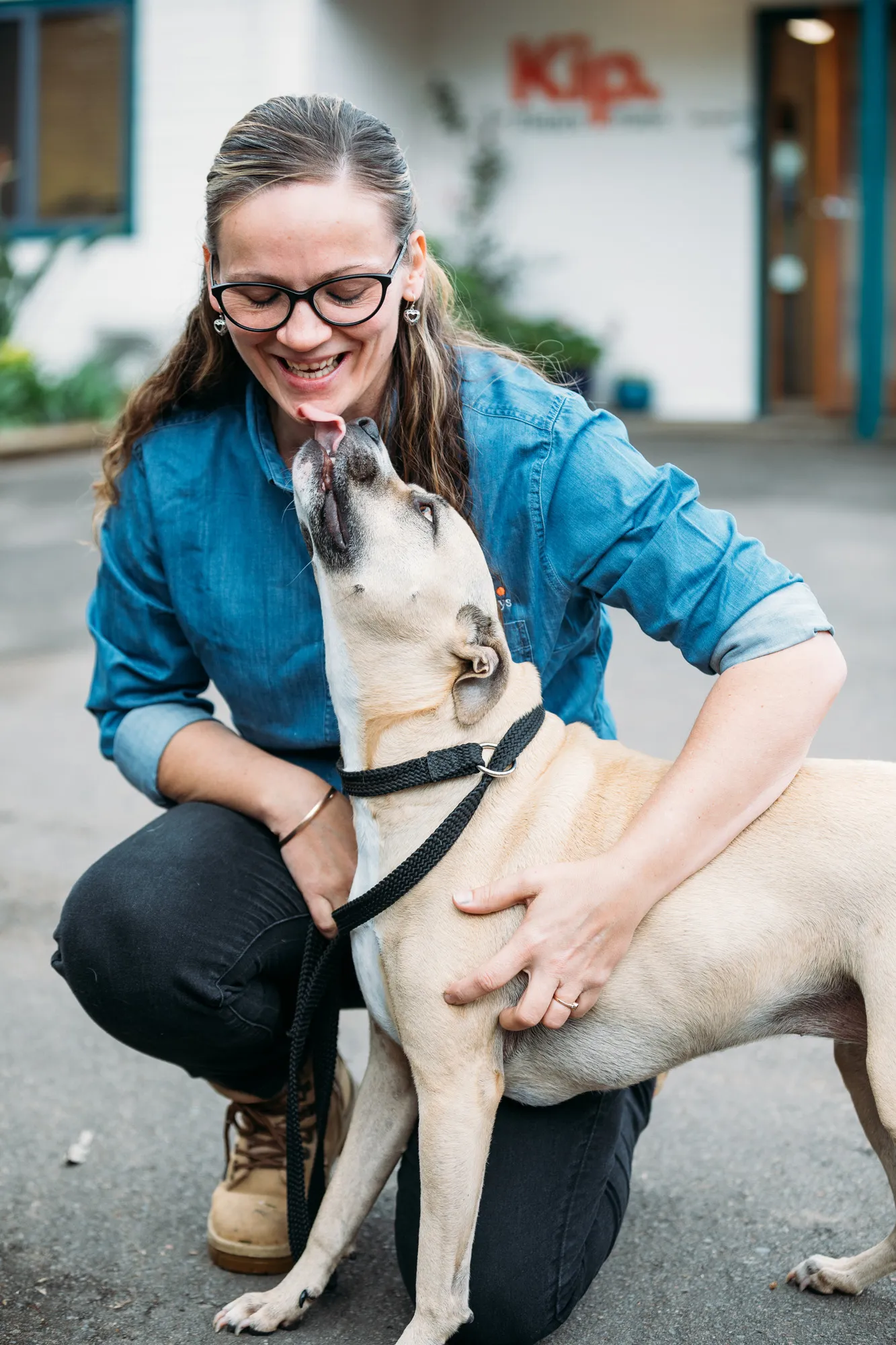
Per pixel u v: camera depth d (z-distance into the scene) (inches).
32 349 530.9
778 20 513.3
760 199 519.8
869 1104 93.9
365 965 87.4
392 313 87.0
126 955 88.7
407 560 86.4
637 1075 88.3
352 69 504.1
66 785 193.0
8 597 291.0
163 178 513.0
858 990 86.2
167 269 517.7
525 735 88.6
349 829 93.7
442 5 540.7
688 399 537.6
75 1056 125.5
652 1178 106.7
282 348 85.4
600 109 530.9
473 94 542.3
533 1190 86.3
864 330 483.2
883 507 352.2
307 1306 89.5
